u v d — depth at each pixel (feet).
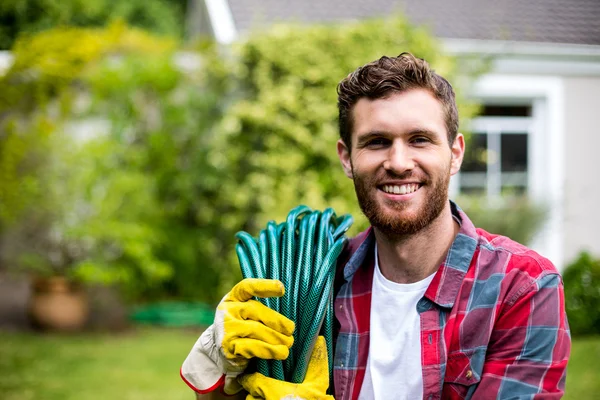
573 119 25.14
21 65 22.58
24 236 22.43
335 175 20.83
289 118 21.13
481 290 4.95
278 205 21.06
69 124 23.38
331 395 5.17
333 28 21.09
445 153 5.09
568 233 24.53
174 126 23.86
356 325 5.38
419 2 27.84
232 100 23.09
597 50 24.62
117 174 22.25
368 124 5.04
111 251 22.74
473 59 23.03
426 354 4.98
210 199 24.06
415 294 5.19
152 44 23.77
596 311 21.88
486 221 20.89
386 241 5.23
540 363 4.73
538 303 4.82
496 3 27.96
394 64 5.07
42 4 46.88
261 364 5.01
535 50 24.17
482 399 4.76
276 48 21.21
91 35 23.52
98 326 22.61
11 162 21.90
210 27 29.48
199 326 23.26
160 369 17.56
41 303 21.80
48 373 17.06
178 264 24.62
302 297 5.13
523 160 25.52
